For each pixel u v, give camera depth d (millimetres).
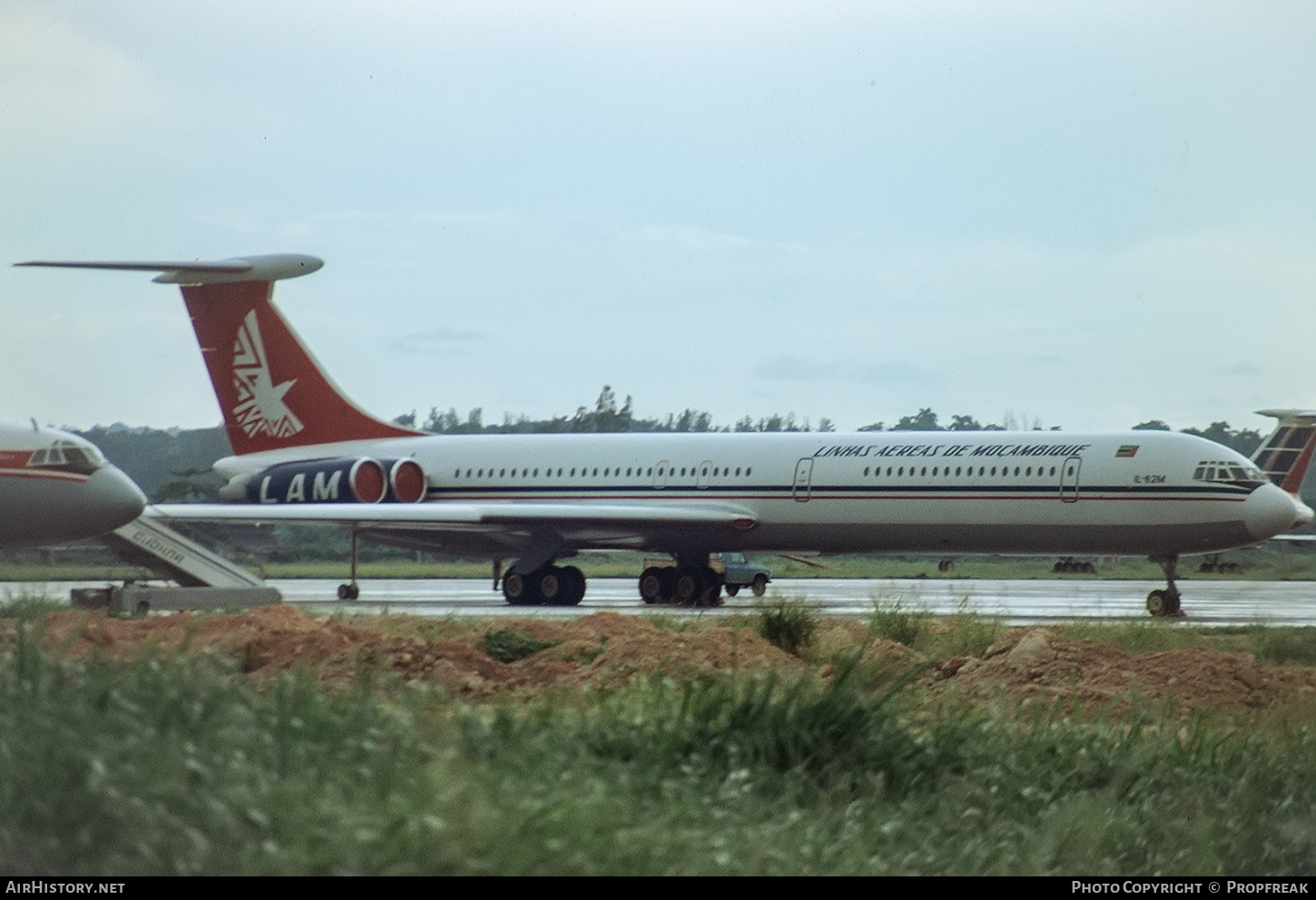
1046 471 110000
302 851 20109
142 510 81188
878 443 118062
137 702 26344
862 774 30859
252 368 144375
